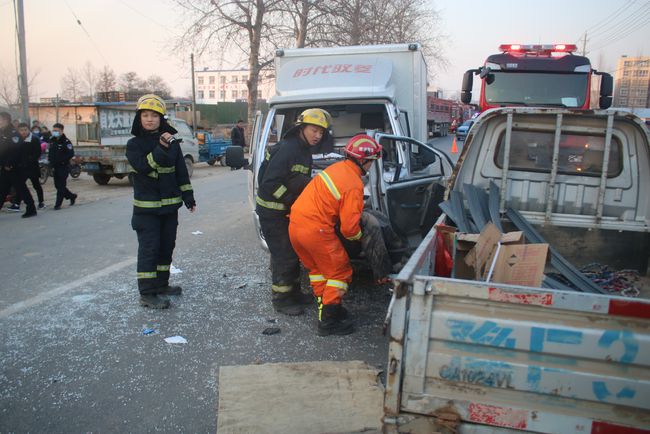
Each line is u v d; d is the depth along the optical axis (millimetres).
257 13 24859
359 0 26656
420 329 2186
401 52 7172
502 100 10859
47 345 4277
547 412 2107
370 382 3617
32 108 24172
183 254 7164
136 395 3527
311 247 4188
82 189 15109
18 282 5941
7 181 10133
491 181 4355
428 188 5102
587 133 4152
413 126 7285
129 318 4852
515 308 2102
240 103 44781
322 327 4438
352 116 6941
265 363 3934
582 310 2020
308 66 6766
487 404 2162
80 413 3314
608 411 2061
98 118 19750
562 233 4234
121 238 8203
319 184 4113
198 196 12930
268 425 3145
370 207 5027
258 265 6613
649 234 4055
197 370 3865
